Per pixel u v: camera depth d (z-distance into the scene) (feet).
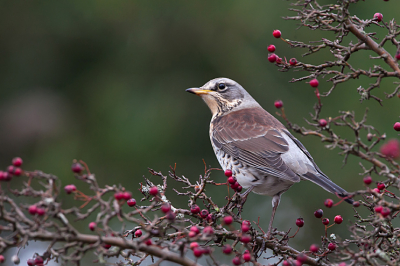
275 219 45.01
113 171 42.01
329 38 42.80
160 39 44.93
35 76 46.75
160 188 22.84
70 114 45.44
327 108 42.45
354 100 41.73
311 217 43.60
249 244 22.36
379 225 17.93
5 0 46.03
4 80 46.75
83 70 46.52
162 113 42.96
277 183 29.37
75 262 15.56
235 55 43.45
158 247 17.01
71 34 45.44
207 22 44.37
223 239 20.71
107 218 15.61
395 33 20.12
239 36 43.96
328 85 43.06
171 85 43.96
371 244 17.93
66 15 45.03
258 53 43.73
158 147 42.29
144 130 42.42
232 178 21.93
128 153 42.06
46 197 15.38
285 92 43.24
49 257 16.46
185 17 44.68
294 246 43.42
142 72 44.65
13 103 45.93
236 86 35.27
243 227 19.03
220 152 31.86
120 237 16.69
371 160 16.97
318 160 42.32
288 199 44.88
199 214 21.11
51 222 15.40
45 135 44.65
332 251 20.33
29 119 44.80
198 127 43.32
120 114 43.14
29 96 45.88
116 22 45.03
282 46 43.45
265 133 30.58
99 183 41.60
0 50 46.57
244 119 32.22
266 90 43.09
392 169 17.16
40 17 45.50
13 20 45.93
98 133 43.09
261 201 46.16
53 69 46.57
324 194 43.45
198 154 43.16
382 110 41.01
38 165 43.06
